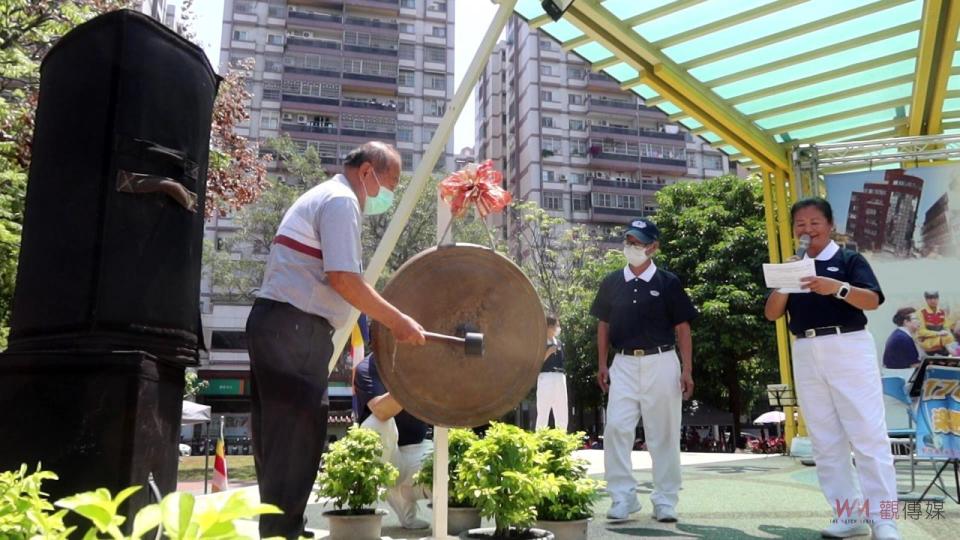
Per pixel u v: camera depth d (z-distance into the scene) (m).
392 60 55.09
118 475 2.34
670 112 10.08
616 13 7.64
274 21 53.84
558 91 58.38
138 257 2.62
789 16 7.57
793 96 9.22
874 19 7.55
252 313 2.78
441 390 3.03
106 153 2.60
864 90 8.95
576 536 3.61
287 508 2.59
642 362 4.76
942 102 9.06
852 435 3.93
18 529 1.30
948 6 6.84
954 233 9.05
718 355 24.47
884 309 9.17
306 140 51.88
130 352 2.41
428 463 4.25
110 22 2.68
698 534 4.06
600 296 5.19
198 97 2.94
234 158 13.76
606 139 57.75
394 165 3.13
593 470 7.79
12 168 7.18
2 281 7.14
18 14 7.35
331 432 25.50
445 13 58.16
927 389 4.80
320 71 53.38
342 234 2.72
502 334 3.15
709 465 8.47
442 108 56.16
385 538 4.01
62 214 2.60
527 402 31.03
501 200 3.44
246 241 28.97
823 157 9.70
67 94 2.71
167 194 2.72
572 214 56.50
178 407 2.74
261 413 2.68
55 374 2.39
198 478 15.84
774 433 38.12
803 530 4.18
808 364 4.14
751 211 26.12
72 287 2.52
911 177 9.29
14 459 2.36
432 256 3.10
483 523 4.35
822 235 4.25
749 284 24.31
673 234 26.92
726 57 8.34
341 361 26.64
